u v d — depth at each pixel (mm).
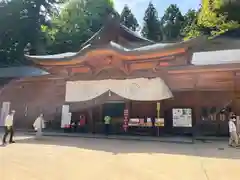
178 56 14359
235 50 18906
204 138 14008
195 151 10102
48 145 11484
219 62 15094
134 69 15586
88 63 16062
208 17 26703
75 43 36406
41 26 35250
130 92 15445
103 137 14594
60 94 18672
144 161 8219
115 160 8383
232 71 14188
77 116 17625
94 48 15156
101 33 19438
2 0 32500
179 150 10328
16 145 11414
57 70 17609
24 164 7750
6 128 12211
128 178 6367
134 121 15656
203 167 7449
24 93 20094
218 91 15156
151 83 15086
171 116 15766
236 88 14656
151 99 14938
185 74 14992
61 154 9328
